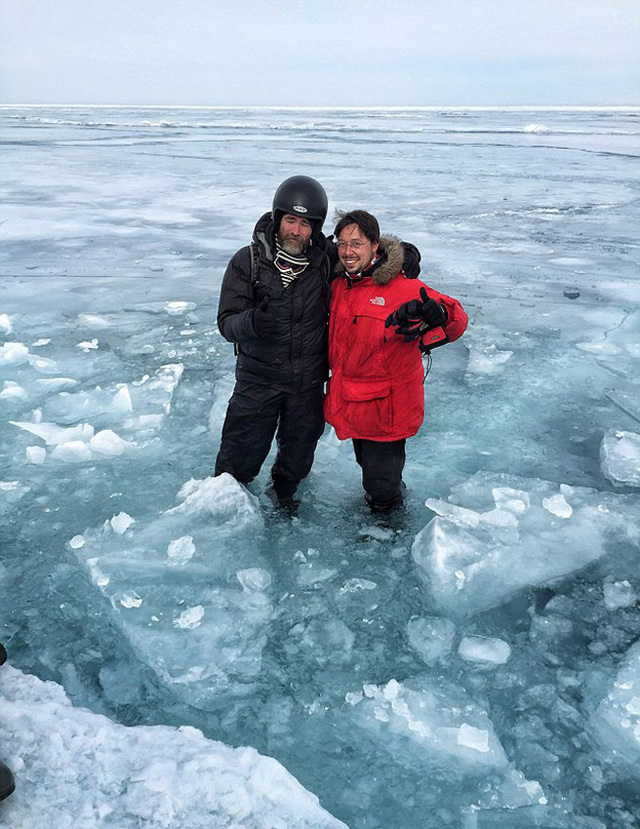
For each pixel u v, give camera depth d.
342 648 2.17
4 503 2.94
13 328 5.44
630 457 3.36
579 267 7.66
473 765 1.76
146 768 1.58
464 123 57.25
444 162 20.66
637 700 1.92
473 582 2.47
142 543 2.63
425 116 85.94
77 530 2.76
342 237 2.35
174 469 3.25
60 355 4.85
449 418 3.87
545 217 10.93
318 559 2.60
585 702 1.97
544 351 4.96
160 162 20.48
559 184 15.24
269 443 2.86
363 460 2.76
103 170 18.19
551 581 2.51
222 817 1.49
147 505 2.94
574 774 1.75
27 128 45.47
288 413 2.75
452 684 2.02
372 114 101.19
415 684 2.01
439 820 1.61
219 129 45.12
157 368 4.59
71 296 6.38
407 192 13.89
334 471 3.28
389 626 2.27
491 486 3.10
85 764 1.59
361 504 2.99
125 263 7.77
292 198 2.29
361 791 1.69
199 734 1.75
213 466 3.28
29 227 9.83
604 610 2.37
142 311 5.92
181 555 2.56
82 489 3.07
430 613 2.34
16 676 1.90
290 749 1.80
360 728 1.87
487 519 2.80
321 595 2.41
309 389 2.69
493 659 2.12
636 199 12.81
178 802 1.50
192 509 2.81
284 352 2.59
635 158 21.55
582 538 2.75
